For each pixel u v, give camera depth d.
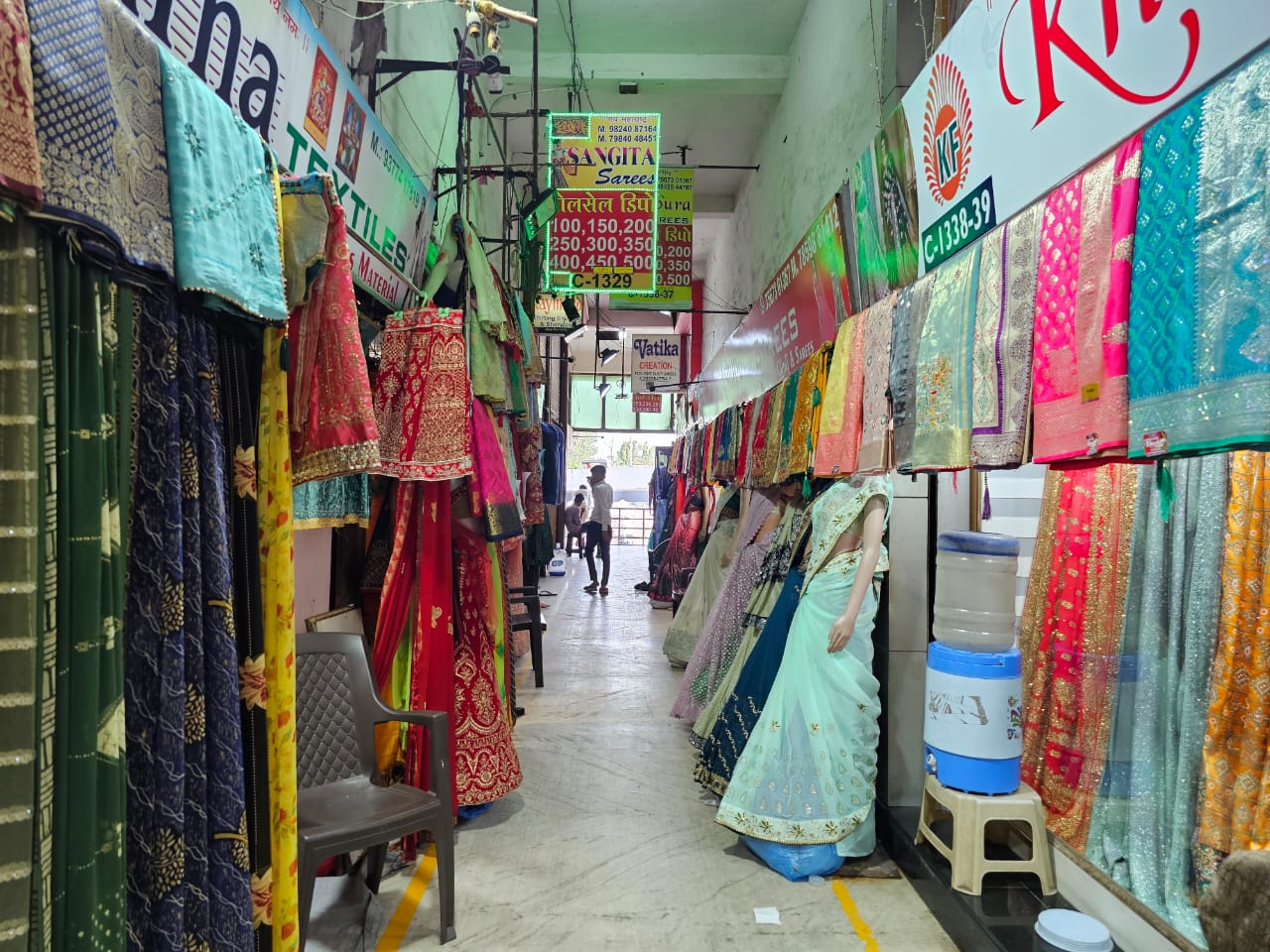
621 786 3.52
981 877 2.30
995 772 2.34
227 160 1.31
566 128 5.17
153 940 1.14
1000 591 2.49
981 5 1.95
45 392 0.97
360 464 1.58
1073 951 1.96
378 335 3.18
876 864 2.78
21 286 0.94
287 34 2.12
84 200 0.96
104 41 1.04
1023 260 1.64
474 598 3.18
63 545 1.00
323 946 2.19
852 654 2.87
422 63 3.33
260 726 1.45
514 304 3.91
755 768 2.80
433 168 4.34
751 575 4.17
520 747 4.07
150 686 1.17
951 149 2.18
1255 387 1.07
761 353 6.04
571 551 16.94
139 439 1.19
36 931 0.92
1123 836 2.19
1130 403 1.29
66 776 1.00
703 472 6.83
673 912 2.45
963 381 1.83
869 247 3.14
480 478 2.97
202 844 1.24
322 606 3.04
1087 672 2.34
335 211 1.59
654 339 10.41
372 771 2.40
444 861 2.25
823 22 5.08
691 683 4.33
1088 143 1.52
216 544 1.31
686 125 7.38
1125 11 1.39
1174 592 2.03
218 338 1.45
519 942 2.26
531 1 5.73
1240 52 1.13
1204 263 1.16
